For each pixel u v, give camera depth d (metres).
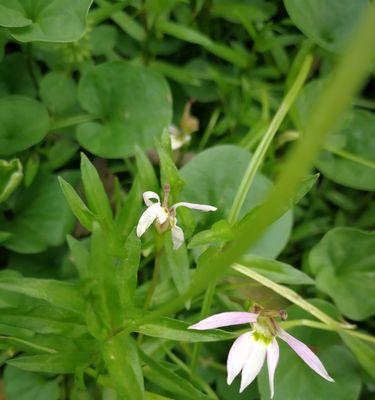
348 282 0.08
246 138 0.09
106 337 0.05
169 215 0.06
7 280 0.05
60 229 0.07
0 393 0.07
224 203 0.07
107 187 0.08
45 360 0.06
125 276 0.05
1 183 0.06
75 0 0.07
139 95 0.08
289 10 0.08
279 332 0.05
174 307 0.05
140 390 0.05
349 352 0.08
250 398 0.08
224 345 0.08
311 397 0.07
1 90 0.08
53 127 0.08
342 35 0.08
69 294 0.05
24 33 0.07
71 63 0.09
